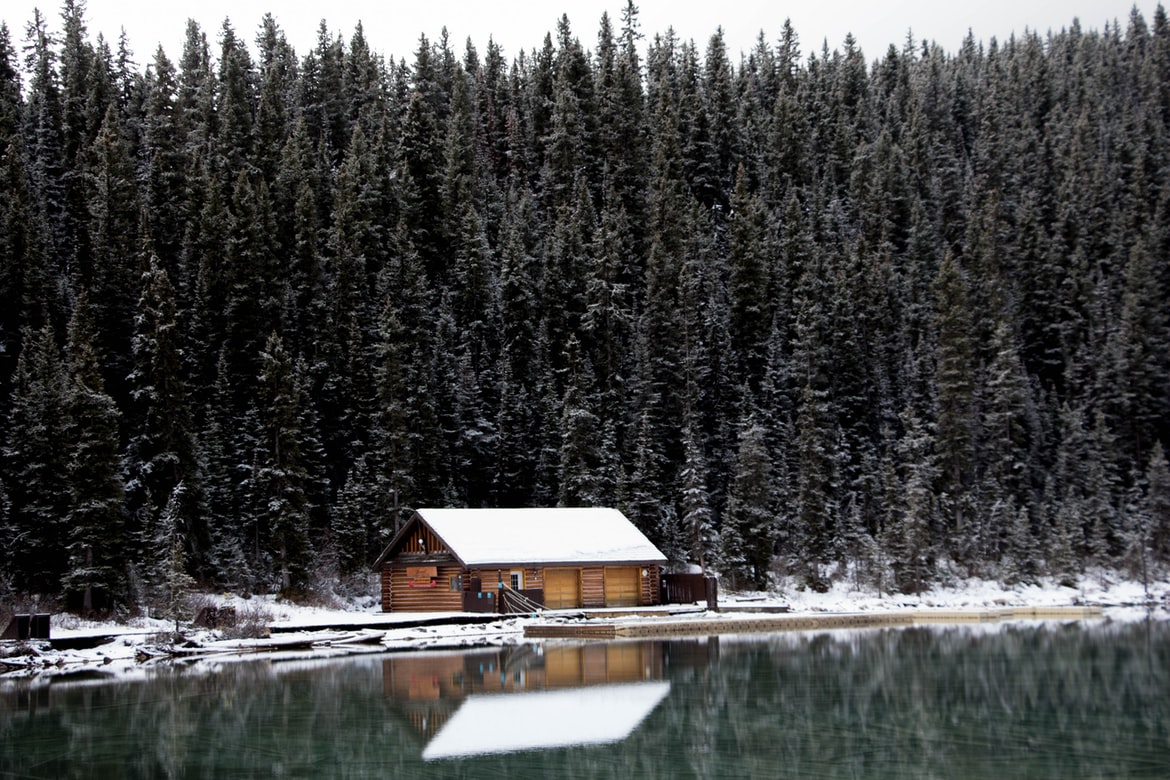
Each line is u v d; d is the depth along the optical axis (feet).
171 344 200.85
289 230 290.76
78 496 162.91
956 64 591.78
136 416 213.05
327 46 428.97
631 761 68.39
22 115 318.45
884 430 283.38
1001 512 267.59
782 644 142.72
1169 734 75.41
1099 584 253.65
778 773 64.18
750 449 233.55
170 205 282.15
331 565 215.31
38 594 167.43
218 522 210.79
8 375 220.02
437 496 239.09
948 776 62.85
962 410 275.18
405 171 323.98
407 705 91.09
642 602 195.00
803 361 283.18
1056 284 346.54
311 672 114.11
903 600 225.97
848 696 93.61
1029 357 342.44
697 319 296.92
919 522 238.68
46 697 98.22
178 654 133.69
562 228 309.22
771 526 242.17
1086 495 286.66
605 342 284.82
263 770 67.67
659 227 331.57
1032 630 165.89
